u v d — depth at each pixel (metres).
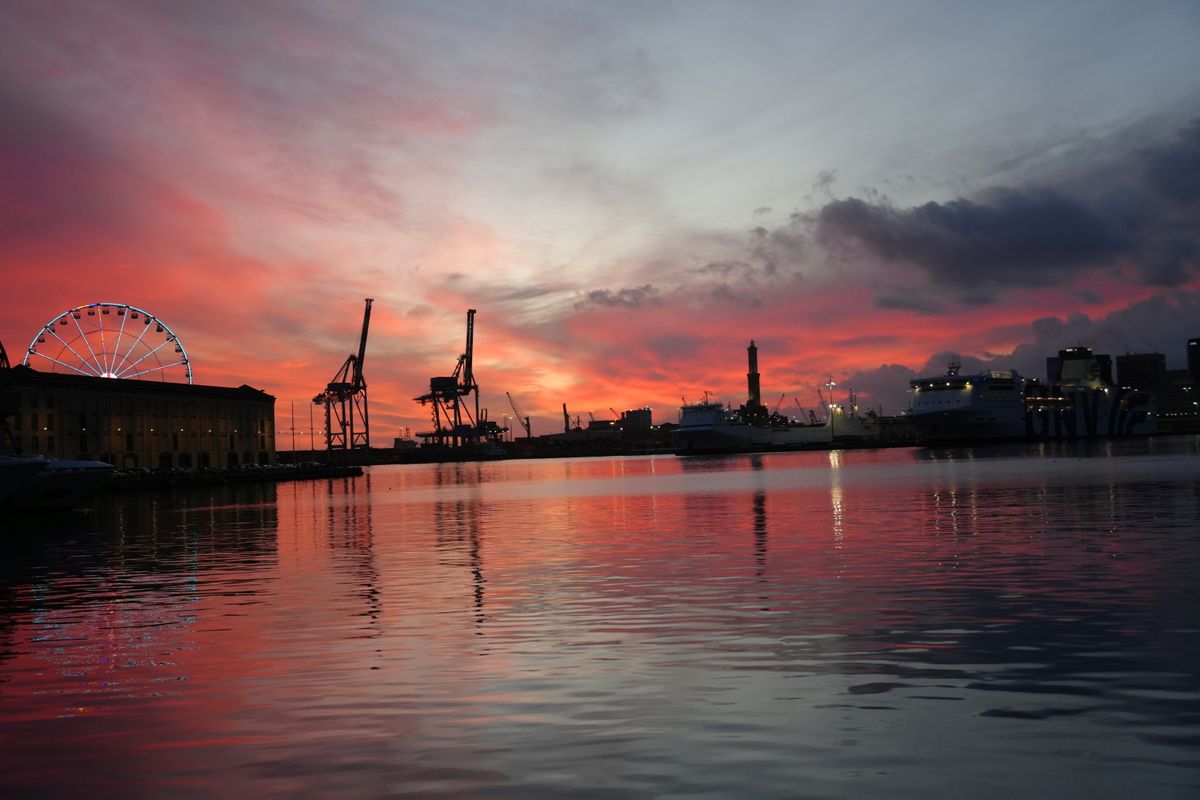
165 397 177.62
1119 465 117.31
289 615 24.61
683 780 11.51
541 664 17.91
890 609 23.02
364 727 14.05
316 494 120.31
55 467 86.00
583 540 44.44
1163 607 22.23
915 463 170.38
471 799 11.11
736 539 42.41
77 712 15.38
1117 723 13.34
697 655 18.34
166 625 23.72
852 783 11.28
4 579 35.28
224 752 13.09
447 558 37.91
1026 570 29.12
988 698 14.80
